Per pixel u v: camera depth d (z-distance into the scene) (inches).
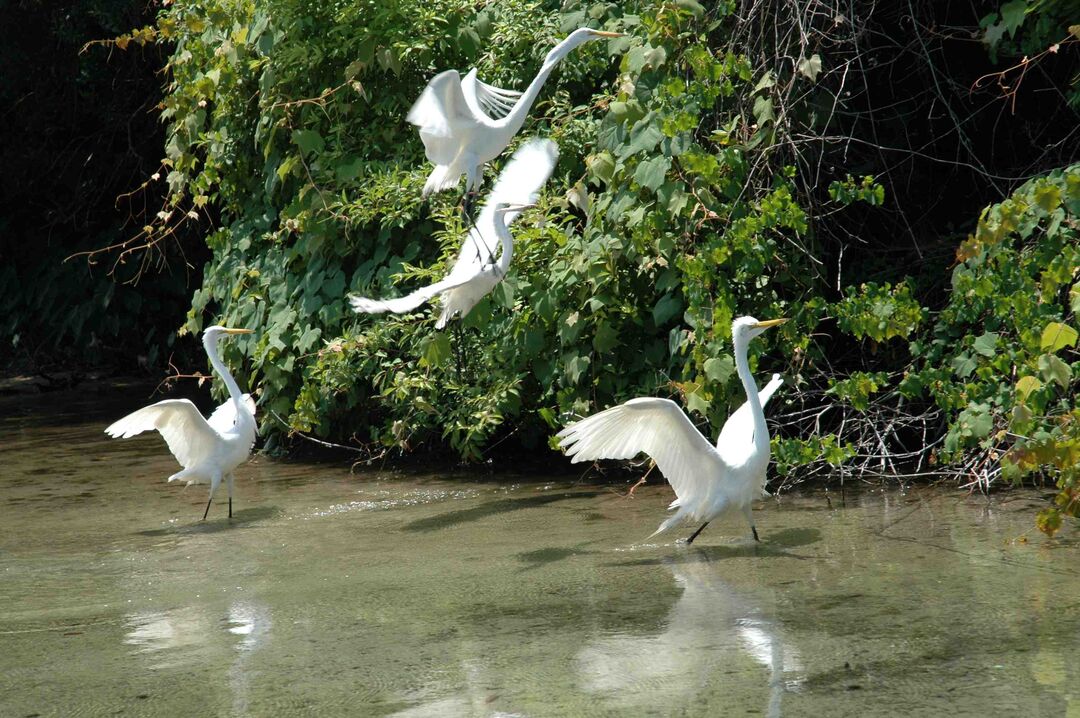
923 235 547.5
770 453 385.1
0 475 567.5
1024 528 372.5
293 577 358.9
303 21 569.0
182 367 1008.2
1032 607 288.0
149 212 1047.6
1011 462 335.0
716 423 454.9
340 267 582.9
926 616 285.0
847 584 318.0
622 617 298.5
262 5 580.4
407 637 291.1
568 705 238.5
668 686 246.1
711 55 452.1
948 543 358.3
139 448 639.8
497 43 576.1
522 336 512.1
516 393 505.4
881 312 420.2
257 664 274.7
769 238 479.2
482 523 427.2
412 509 460.1
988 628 273.6
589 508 445.4
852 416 487.5
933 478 460.1
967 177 555.2
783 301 468.4
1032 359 364.5
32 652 291.3
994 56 456.1
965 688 236.2
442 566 365.1
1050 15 447.5
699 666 257.4
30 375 995.3
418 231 568.1
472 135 387.5
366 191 549.6
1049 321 374.3
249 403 470.9
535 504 458.0
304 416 553.3
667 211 454.3
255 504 482.9
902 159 547.5
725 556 358.3
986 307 422.6
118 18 897.5
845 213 543.8
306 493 502.6
